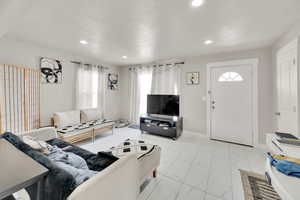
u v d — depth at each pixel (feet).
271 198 5.21
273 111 9.45
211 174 6.81
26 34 7.95
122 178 3.76
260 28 7.00
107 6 5.31
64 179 2.82
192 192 5.59
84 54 12.05
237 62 10.60
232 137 10.99
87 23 6.64
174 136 11.56
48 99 10.59
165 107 13.16
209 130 11.88
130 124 16.31
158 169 7.23
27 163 3.29
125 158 4.00
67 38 8.50
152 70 14.67
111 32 7.61
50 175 3.01
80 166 4.63
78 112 11.91
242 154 8.98
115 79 16.65
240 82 10.61
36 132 6.97
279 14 5.77
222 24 6.64
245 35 7.84
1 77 7.75
